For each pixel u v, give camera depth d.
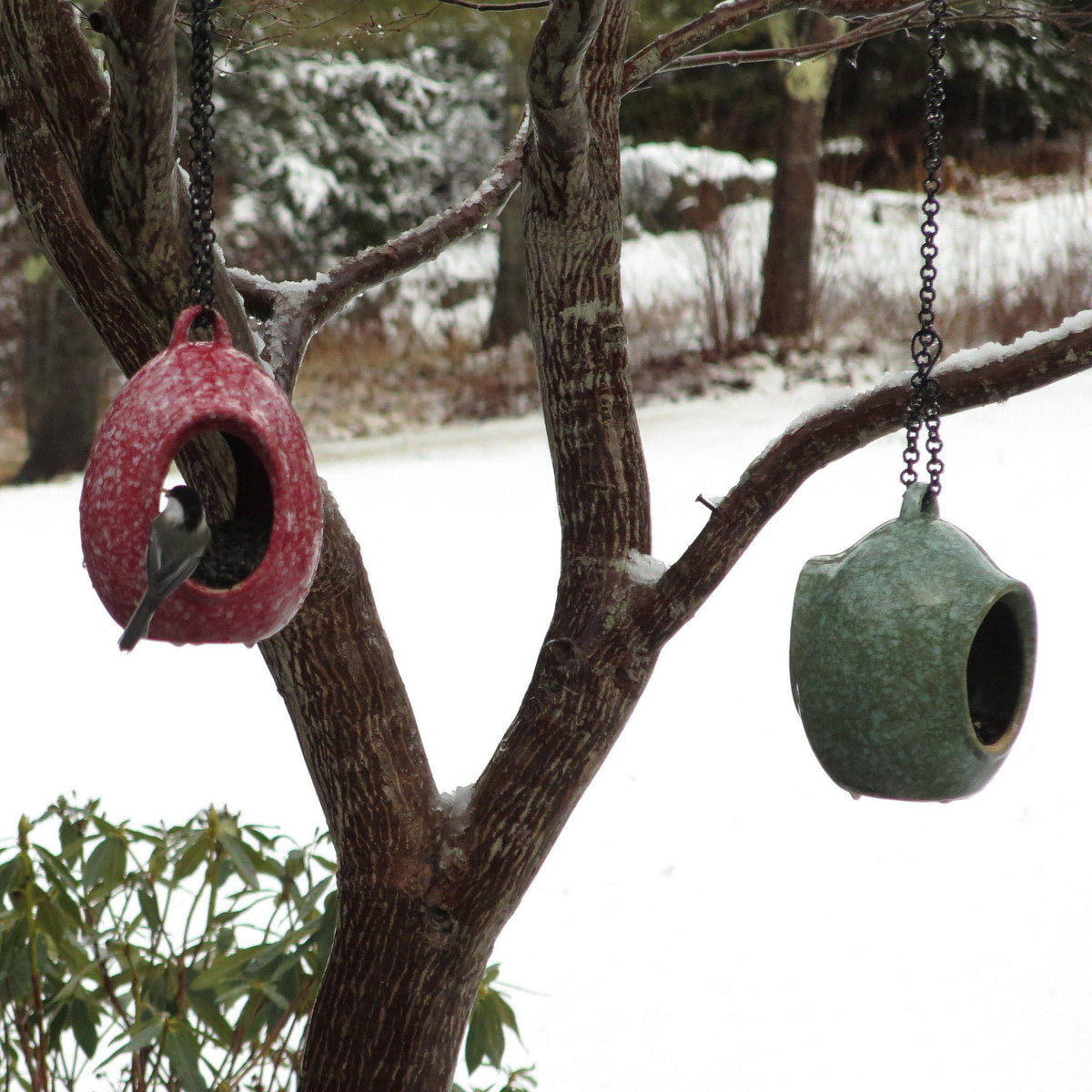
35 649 19.20
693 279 36.97
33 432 36.34
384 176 44.88
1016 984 10.66
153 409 4.39
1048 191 36.94
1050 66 38.62
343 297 6.30
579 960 11.48
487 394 33.69
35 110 5.05
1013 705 5.37
